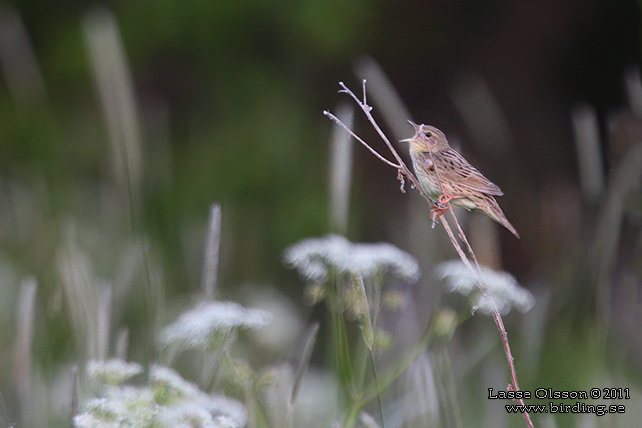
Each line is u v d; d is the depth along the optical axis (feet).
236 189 35.06
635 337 26.05
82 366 24.58
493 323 25.29
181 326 24.40
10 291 26.32
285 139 36.17
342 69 38.34
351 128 24.73
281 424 24.53
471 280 24.56
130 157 25.05
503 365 25.34
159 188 26.48
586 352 25.40
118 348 24.58
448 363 24.70
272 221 34.47
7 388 25.41
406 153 26.32
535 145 43.70
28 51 31.42
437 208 24.47
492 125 26.48
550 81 44.57
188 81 37.47
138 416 24.14
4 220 29.12
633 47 43.60
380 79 24.80
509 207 34.01
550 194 36.29
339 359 24.45
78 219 28.63
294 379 24.61
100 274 26.07
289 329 25.66
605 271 25.40
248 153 35.76
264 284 29.37
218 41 37.01
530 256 33.27
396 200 38.19
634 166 25.57
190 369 24.84
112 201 27.99
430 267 25.35
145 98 36.83
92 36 25.08
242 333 25.20
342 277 24.47
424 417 24.64
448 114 42.47
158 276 24.84
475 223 25.31
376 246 24.53
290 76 37.63
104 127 31.32
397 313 25.08
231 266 29.76
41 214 28.40
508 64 44.04
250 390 24.43
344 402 24.64
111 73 25.07
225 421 24.21
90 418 24.14
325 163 36.14
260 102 36.73
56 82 36.50
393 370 24.52
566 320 25.64
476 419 25.16
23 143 34.71
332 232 24.67
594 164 25.54
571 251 25.95
